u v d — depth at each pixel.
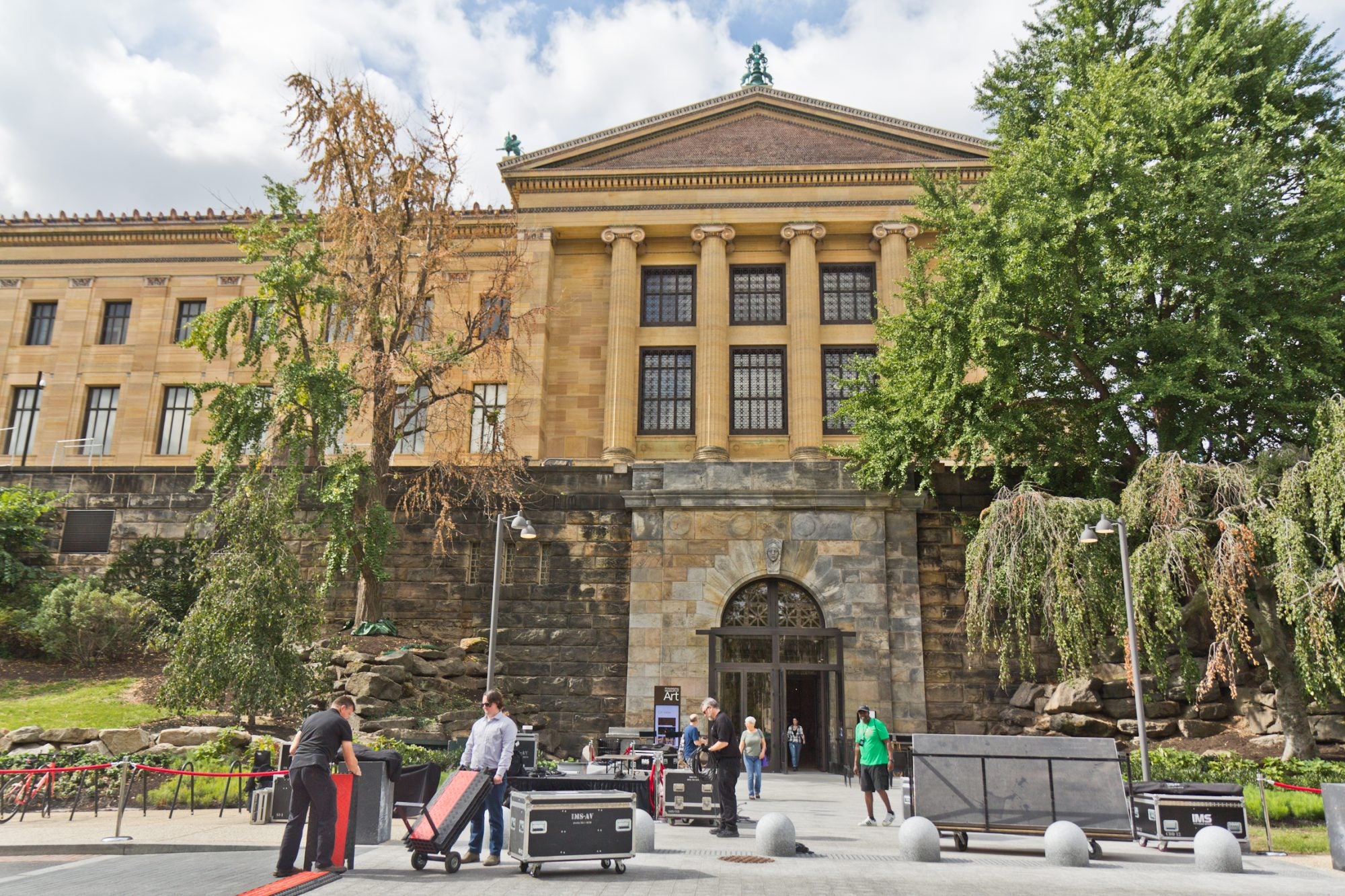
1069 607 21.91
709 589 27.86
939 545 28.45
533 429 39.69
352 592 30.50
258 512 22.72
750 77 46.53
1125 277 24.02
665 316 42.25
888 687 26.75
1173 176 24.55
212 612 20.91
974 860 12.30
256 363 29.30
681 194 42.22
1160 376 24.25
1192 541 20.22
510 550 30.20
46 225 46.88
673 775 15.65
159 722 21.81
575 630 28.97
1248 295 23.98
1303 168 26.03
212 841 12.46
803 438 39.28
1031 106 31.95
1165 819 13.76
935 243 41.09
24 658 27.56
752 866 11.22
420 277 31.28
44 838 12.65
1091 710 25.14
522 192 42.78
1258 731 23.34
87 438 45.47
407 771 14.35
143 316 46.28
